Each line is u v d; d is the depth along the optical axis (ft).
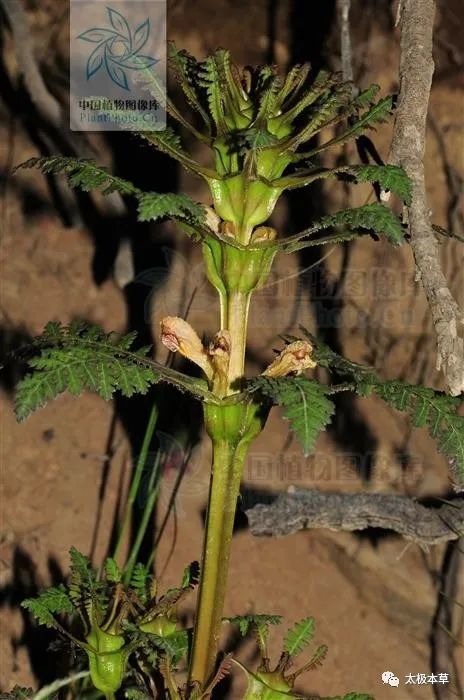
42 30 5.12
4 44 5.27
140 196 2.26
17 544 4.34
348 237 2.45
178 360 4.51
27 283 5.07
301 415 2.26
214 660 2.45
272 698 2.48
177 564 4.30
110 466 4.60
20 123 5.30
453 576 4.37
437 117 4.90
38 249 5.17
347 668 4.30
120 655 2.48
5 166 5.29
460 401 2.41
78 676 2.69
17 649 4.00
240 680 4.08
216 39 5.13
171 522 4.42
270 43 5.09
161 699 2.53
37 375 2.34
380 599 4.50
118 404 4.75
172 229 4.95
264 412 2.43
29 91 4.86
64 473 4.59
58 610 2.54
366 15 4.91
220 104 2.37
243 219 2.39
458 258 4.73
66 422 4.75
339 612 4.45
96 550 4.36
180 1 5.11
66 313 4.99
